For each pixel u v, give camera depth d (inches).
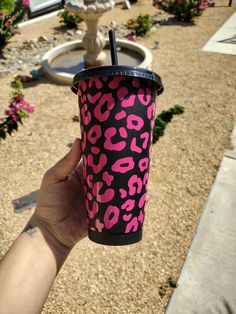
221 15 78.6
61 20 74.4
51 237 12.3
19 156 34.3
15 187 30.4
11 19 60.6
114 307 21.2
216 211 27.6
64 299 21.6
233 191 29.6
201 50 59.7
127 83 9.8
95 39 49.0
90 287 22.3
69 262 23.7
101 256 24.1
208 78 49.3
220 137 36.3
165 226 26.3
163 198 28.8
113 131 10.0
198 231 25.9
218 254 24.2
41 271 11.2
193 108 41.7
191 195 29.1
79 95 10.7
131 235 11.1
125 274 23.0
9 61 56.3
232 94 44.6
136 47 56.6
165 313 20.8
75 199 13.1
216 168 32.1
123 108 9.9
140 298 21.6
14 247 11.7
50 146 35.7
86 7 43.8
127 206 10.7
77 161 11.8
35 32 70.6
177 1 74.2
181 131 37.4
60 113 41.5
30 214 27.6
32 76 49.7
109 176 10.4
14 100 28.8
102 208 10.7
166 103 42.9
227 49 59.5
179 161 33.0
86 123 10.4
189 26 72.8
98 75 9.7
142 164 10.6
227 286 22.2
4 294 10.1
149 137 10.6
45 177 12.6
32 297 10.5
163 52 59.9
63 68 53.9
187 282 22.5
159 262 23.7
